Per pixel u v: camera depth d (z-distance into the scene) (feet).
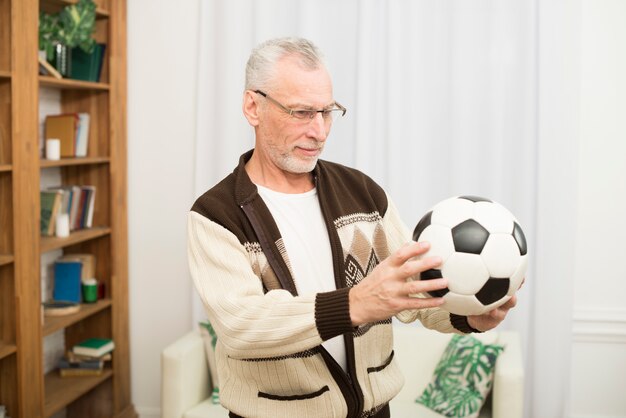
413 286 4.19
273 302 4.63
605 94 11.94
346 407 5.35
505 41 11.78
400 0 11.92
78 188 12.16
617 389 12.32
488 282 4.43
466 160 11.98
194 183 12.89
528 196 11.85
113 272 12.69
